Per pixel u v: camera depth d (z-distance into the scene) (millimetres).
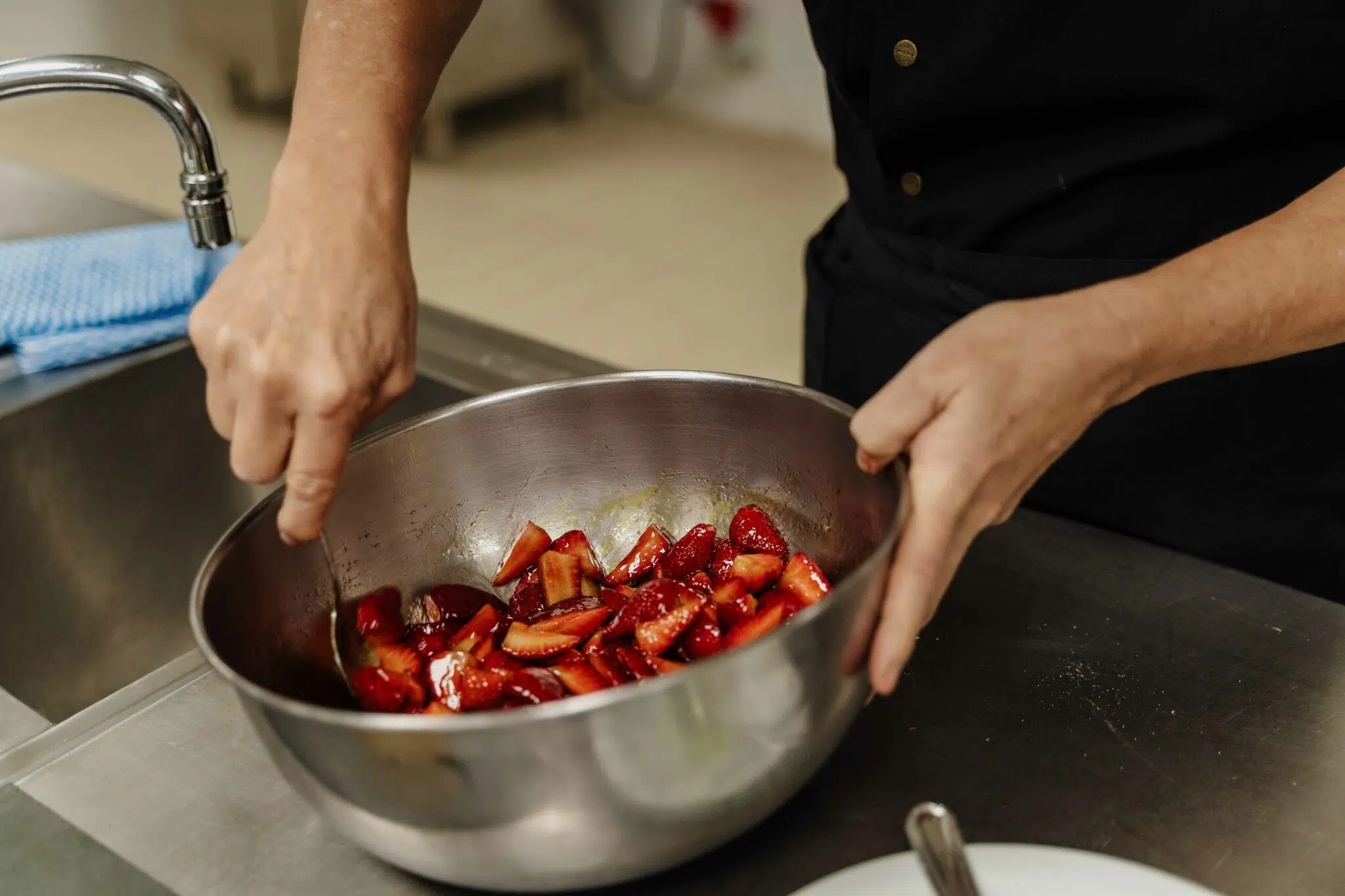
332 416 604
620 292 2885
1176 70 815
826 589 658
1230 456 924
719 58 3828
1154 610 732
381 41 738
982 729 646
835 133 1040
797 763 529
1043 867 526
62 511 1027
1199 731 637
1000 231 935
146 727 673
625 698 453
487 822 488
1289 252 627
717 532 737
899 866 533
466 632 692
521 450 730
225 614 571
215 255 1189
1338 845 567
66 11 4078
